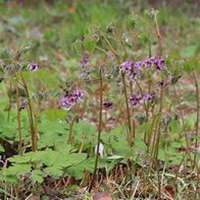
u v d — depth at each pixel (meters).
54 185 5.48
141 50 9.41
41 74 5.33
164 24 12.69
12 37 11.87
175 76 5.50
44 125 5.91
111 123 7.01
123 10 13.72
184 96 8.26
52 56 10.57
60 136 5.80
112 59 6.05
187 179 5.62
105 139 5.88
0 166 5.69
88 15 12.95
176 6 14.27
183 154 5.92
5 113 6.12
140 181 5.46
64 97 5.25
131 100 5.74
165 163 5.70
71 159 5.11
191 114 7.24
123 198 5.26
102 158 5.63
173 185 5.48
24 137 5.81
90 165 5.50
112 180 5.61
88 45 5.33
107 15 12.31
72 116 6.46
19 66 5.32
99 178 5.64
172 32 12.22
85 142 5.81
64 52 10.67
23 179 5.30
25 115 6.02
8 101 6.26
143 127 5.82
